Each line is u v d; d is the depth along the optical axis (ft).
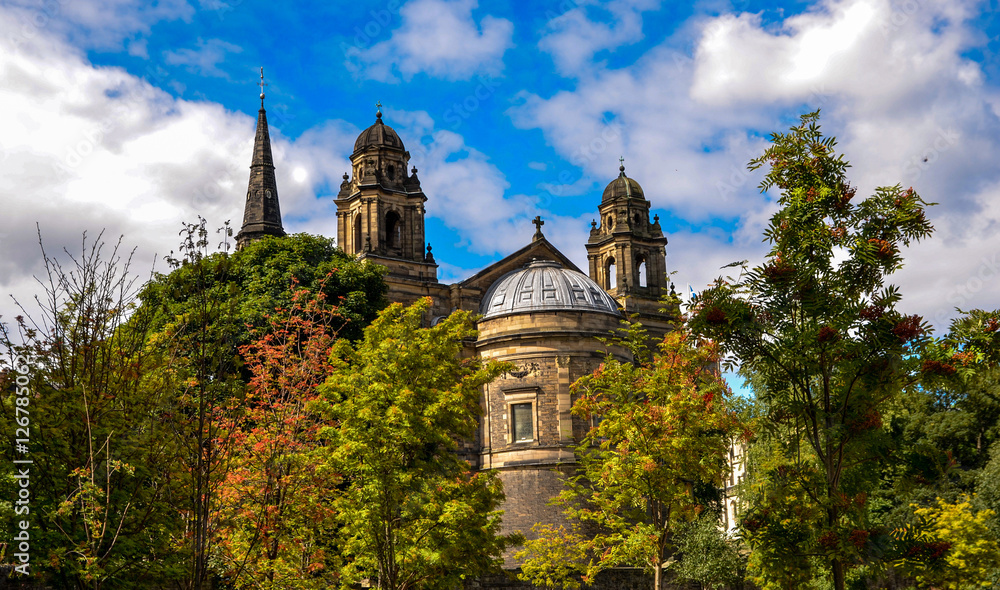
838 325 70.33
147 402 82.23
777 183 76.33
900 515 147.02
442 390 112.98
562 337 205.26
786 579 76.28
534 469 197.98
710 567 157.99
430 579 108.78
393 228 233.35
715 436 123.95
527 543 149.28
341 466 104.12
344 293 181.37
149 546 79.10
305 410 107.04
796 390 77.10
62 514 72.23
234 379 90.33
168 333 88.74
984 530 110.01
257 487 95.35
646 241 261.03
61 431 75.51
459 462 114.93
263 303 159.63
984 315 69.36
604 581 168.96
